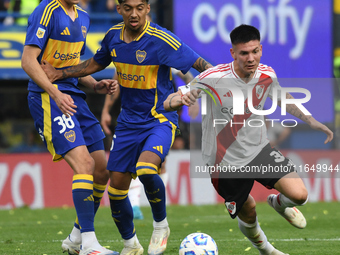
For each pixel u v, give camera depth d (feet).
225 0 159.02
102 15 162.50
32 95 59.36
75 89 61.11
